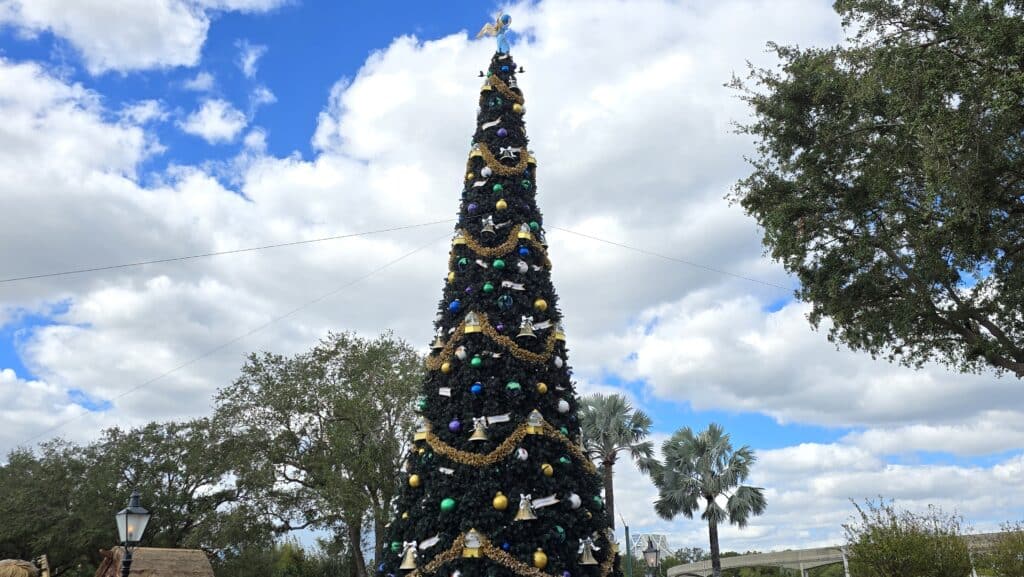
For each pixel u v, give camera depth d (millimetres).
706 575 41031
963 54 11570
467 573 10062
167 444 36656
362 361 30359
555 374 11992
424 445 11570
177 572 17406
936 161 11320
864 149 13945
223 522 29875
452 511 10602
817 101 14125
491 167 13391
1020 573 21375
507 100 14273
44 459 35812
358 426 29188
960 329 14125
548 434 11312
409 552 10594
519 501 10555
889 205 13523
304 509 30531
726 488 28125
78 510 33719
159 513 35281
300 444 31203
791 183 15172
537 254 12961
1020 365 13461
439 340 12328
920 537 18531
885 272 14234
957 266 12836
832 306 14883
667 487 29188
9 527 32438
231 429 31359
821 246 15023
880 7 12531
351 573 37812
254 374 31516
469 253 12844
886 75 12031
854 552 19578
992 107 11008
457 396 11641
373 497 29328
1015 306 13664
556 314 12586
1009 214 12445
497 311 12117
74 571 35594
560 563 10359
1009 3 11062
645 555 19984
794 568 39500
